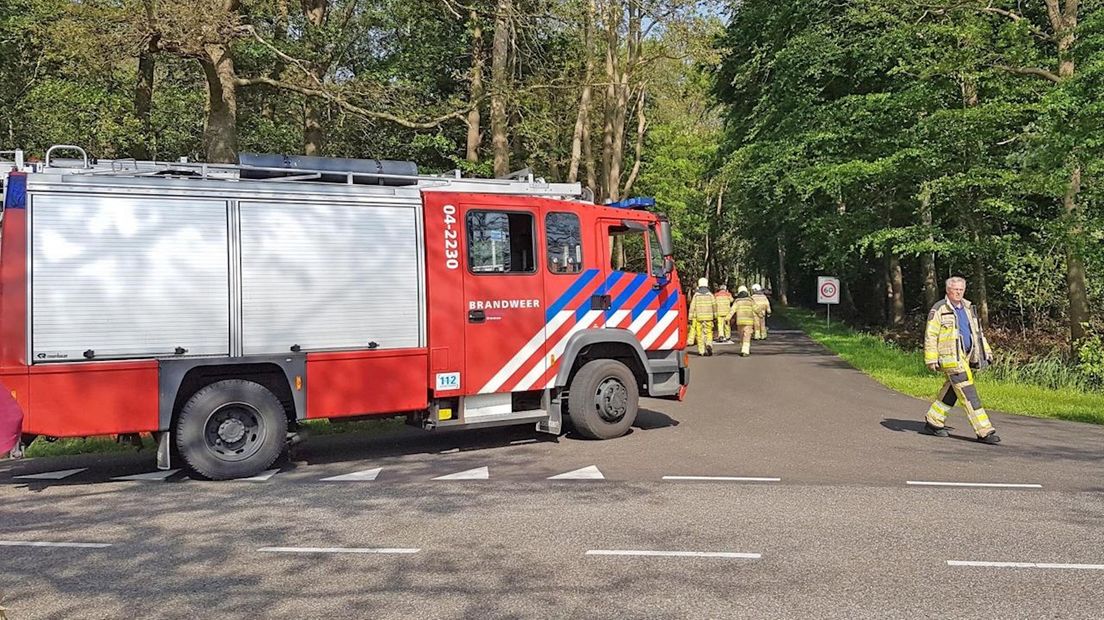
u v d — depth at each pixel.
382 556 5.55
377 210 8.83
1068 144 15.00
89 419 7.54
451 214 9.20
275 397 8.27
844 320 39.56
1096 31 15.45
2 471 8.63
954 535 5.98
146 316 7.77
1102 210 16.28
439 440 10.33
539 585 4.97
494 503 6.99
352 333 8.63
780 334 31.14
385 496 7.30
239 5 15.51
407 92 19.39
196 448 7.94
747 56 28.55
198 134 23.83
